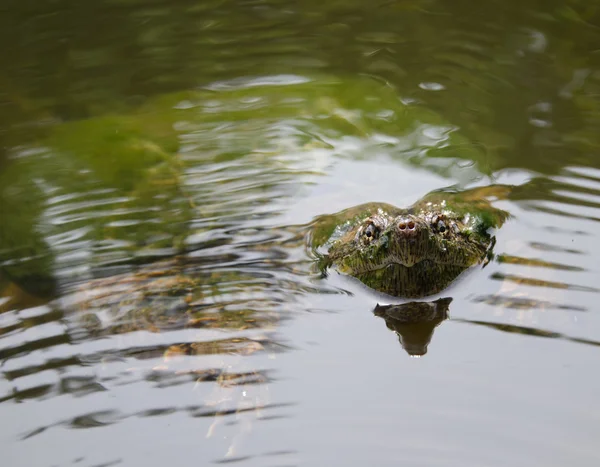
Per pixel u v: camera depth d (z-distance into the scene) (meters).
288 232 7.75
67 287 7.03
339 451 5.10
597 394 5.46
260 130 9.40
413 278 6.88
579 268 6.93
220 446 5.21
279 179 8.49
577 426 5.18
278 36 12.09
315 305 6.85
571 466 4.88
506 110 9.95
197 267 7.30
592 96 10.12
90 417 5.53
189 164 8.74
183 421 5.47
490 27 12.01
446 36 11.85
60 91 10.84
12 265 7.32
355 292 7.11
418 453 5.04
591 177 8.34
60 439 5.34
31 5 13.18
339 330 6.47
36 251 7.47
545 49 11.30
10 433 5.40
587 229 7.45
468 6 12.74
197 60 11.48
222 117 9.73
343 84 10.46
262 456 5.12
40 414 5.56
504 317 6.45
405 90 10.47
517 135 9.36
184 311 6.68
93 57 11.70
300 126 9.45
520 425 5.21
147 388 5.79
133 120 9.73
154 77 11.05
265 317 6.62
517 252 7.21
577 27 11.84
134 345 6.27
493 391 5.54
